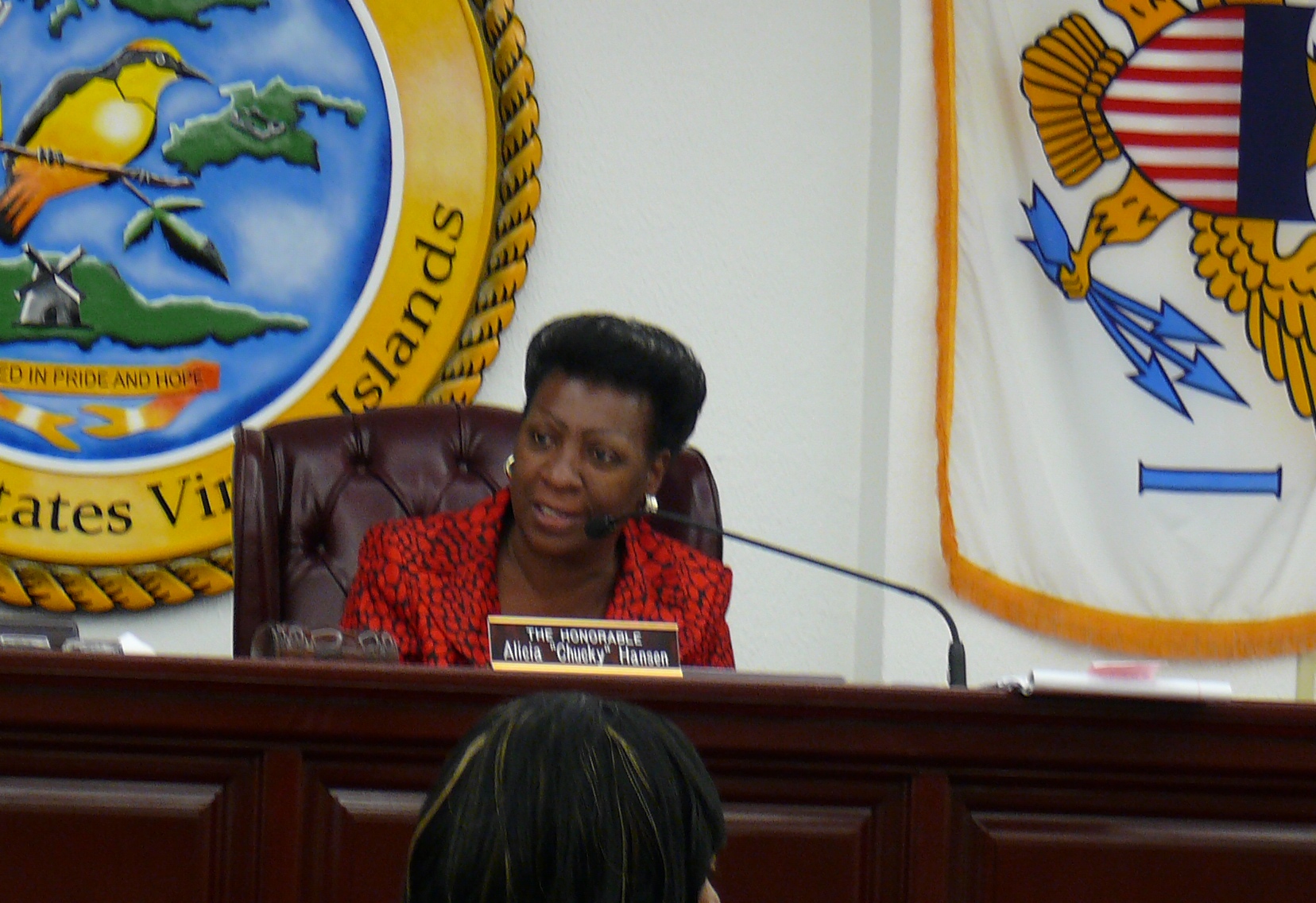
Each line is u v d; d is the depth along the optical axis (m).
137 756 2.90
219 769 2.92
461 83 6.06
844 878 3.04
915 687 3.02
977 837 3.09
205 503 5.88
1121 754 3.08
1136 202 6.40
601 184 6.25
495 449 4.64
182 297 5.91
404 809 2.93
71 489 5.79
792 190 6.38
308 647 3.44
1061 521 6.33
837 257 6.40
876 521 6.31
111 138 5.90
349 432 4.55
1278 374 6.43
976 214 6.32
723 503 6.28
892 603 6.27
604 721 1.73
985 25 6.34
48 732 2.88
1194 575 6.39
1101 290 6.38
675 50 6.32
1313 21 6.44
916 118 6.35
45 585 5.74
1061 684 3.00
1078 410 6.37
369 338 6.00
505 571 4.16
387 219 6.02
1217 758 3.10
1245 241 6.41
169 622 5.89
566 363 4.03
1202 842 3.12
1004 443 6.32
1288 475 6.43
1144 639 6.36
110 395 5.84
